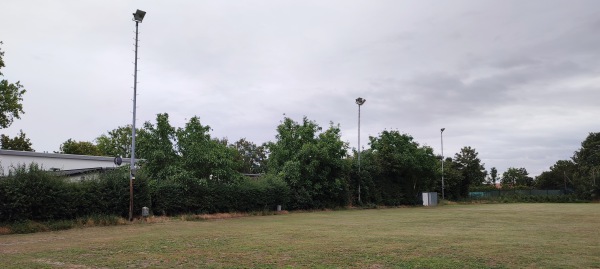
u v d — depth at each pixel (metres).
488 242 14.96
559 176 97.31
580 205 56.56
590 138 111.38
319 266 10.33
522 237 16.69
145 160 31.97
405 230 20.16
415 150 57.38
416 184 59.59
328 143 44.97
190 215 29.94
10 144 59.62
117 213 26.44
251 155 87.62
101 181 26.30
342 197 46.88
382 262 10.86
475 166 98.62
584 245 14.07
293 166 41.88
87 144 70.12
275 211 37.81
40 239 17.27
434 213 37.25
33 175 22.91
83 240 16.52
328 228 21.50
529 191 79.56
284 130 44.31
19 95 36.94
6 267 10.37
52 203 23.22
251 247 13.87
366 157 55.06
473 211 40.62
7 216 21.66
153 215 28.45
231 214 32.88
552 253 12.23
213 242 15.33
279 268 10.09
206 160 32.47
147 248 13.71
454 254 12.10
